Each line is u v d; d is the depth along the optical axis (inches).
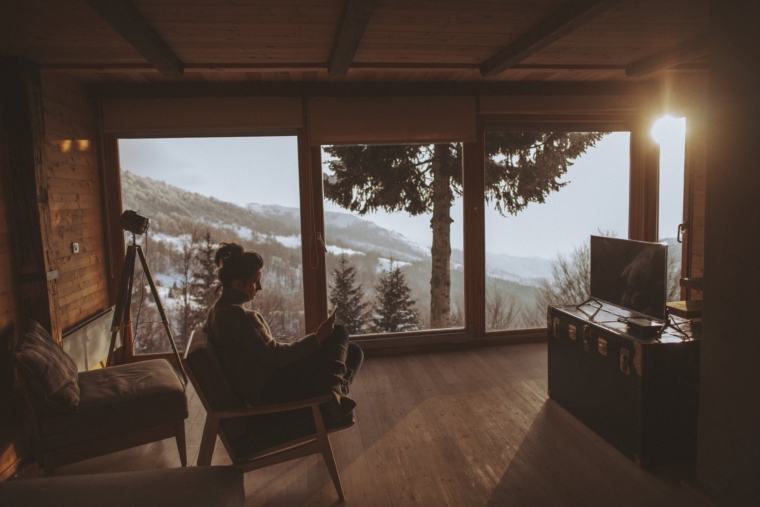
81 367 127.6
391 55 125.8
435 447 103.4
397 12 97.2
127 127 149.3
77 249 133.1
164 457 103.7
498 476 91.8
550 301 178.2
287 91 154.2
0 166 103.1
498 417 116.6
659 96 169.0
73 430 89.2
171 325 160.2
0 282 100.2
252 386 84.7
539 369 148.9
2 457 95.3
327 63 127.3
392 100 158.2
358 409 123.8
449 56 127.6
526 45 110.0
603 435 104.6
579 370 112.3
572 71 144.4
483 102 162.6
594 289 122.4
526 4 94.4
